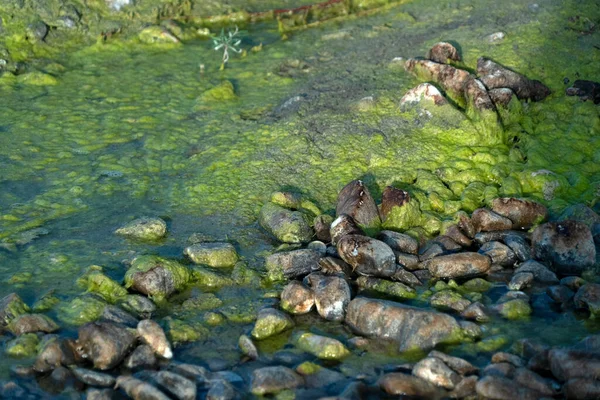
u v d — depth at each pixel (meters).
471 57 3.31
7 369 2.25
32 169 2.90
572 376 2.15
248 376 2.25
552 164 2.87
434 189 2.78
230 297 2.47
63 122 3.12
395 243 2.59
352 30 3.70
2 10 3.49
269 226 2.68
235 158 2.94
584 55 3.29
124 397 2.18
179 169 2.92
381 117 3.05
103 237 2.65
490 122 2.95
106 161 2.94
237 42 3.46
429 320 2.32
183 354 2.30
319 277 2.47
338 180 2.84
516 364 2.22
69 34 3.57
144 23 3.69
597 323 2.36
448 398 2.17
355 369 2.26
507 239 2.61
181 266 2.50
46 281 2.50
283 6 3.95
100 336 2.26
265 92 3.28
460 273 2.53
